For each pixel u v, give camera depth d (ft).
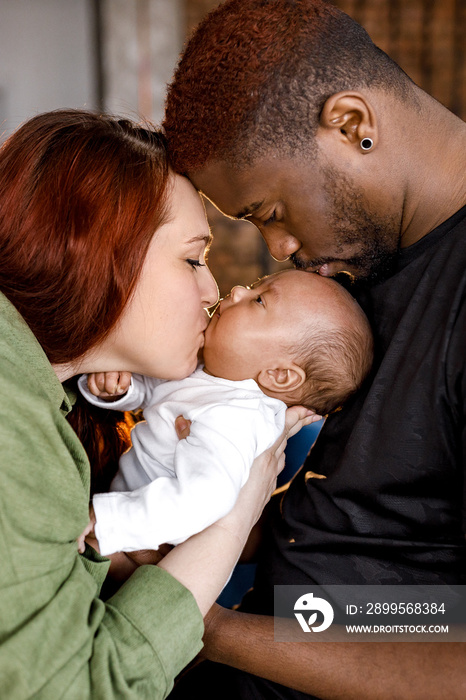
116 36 14.40
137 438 3.97
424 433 3.23
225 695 3.76
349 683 3.18
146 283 3.40
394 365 3.39
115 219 3.20
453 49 14.71
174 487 3.29
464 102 14.97
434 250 3.41
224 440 3.42
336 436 3.81
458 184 3.34
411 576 3.38
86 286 3.21
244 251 15.39
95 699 2.67
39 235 3.18
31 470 2.71
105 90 14.61
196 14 14.35
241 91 3.17
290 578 3.67
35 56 14.57
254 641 3.39
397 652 3.15
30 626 2.60
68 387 4.09
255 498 3.52
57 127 3.32
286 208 3.48
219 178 3.43
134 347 3.55
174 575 3.11
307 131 3.22
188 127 3.34
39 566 2.69
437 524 3.33
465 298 3.14
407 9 14.53
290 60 3.17
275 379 4.08
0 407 2.67
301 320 3.98
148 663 2.83
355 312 4.00
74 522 2.84
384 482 3.39
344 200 3.36
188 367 3.79
